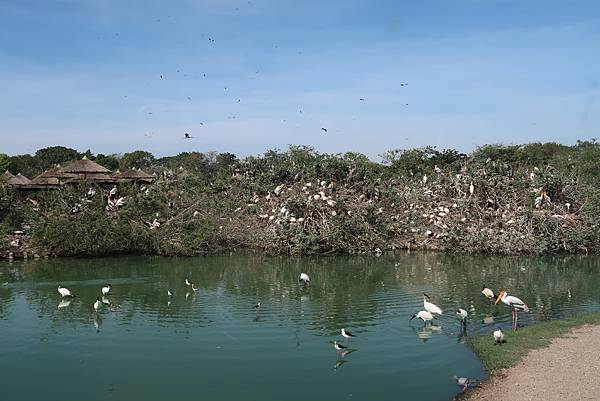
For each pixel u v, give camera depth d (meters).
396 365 17.95
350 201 45.62
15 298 27.95
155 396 15.65
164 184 50.44
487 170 49.16
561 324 22.12
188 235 42.84
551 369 16.80
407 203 49.38
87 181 49.91
